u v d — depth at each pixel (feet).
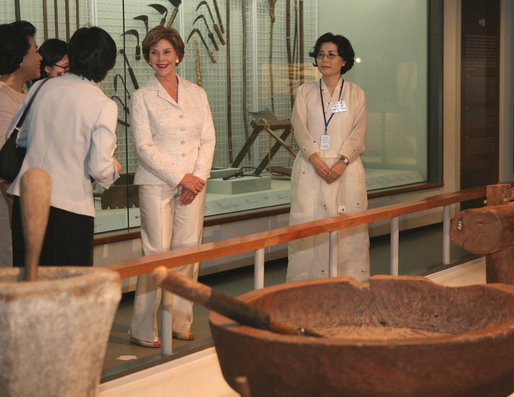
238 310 4.59
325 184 14.26
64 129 9.08
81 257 9.31
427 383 4.46
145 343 11.64
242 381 4.24
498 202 9.95
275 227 19.03
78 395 4.05
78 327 3.95
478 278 14.60
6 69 10.62
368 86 22.27
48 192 4.17
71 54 9.36
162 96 11.28
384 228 22.56
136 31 15.96
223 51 18.13
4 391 3.86
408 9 23.50
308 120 14.42
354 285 5.91
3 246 10.81
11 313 3.76
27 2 14.73
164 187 11.32
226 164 18.17
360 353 4.37
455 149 25.18
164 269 4.25
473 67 25.43
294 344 4.42
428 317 5.86
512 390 4.96
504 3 26.48
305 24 20.13
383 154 22.94
